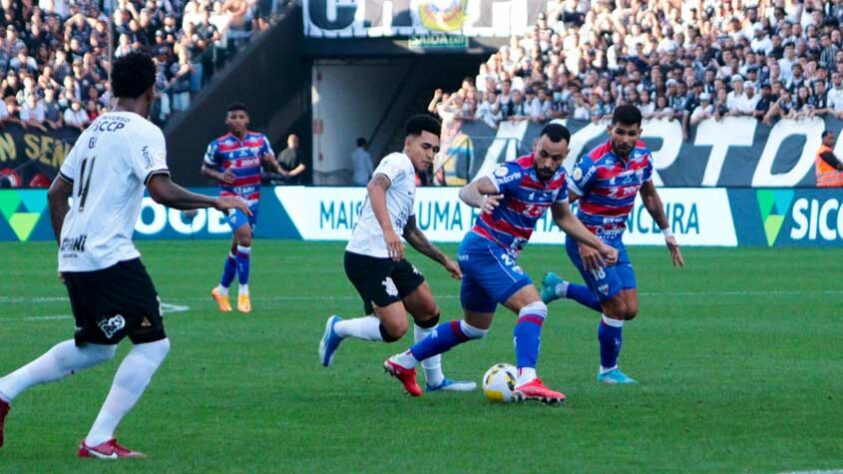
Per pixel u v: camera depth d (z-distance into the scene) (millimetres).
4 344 32219
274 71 90562
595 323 37031
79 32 86938
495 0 88562
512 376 23484
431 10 89688
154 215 79062
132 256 18203
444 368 28438
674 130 78125
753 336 34062
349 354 30594
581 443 19547
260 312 40375
